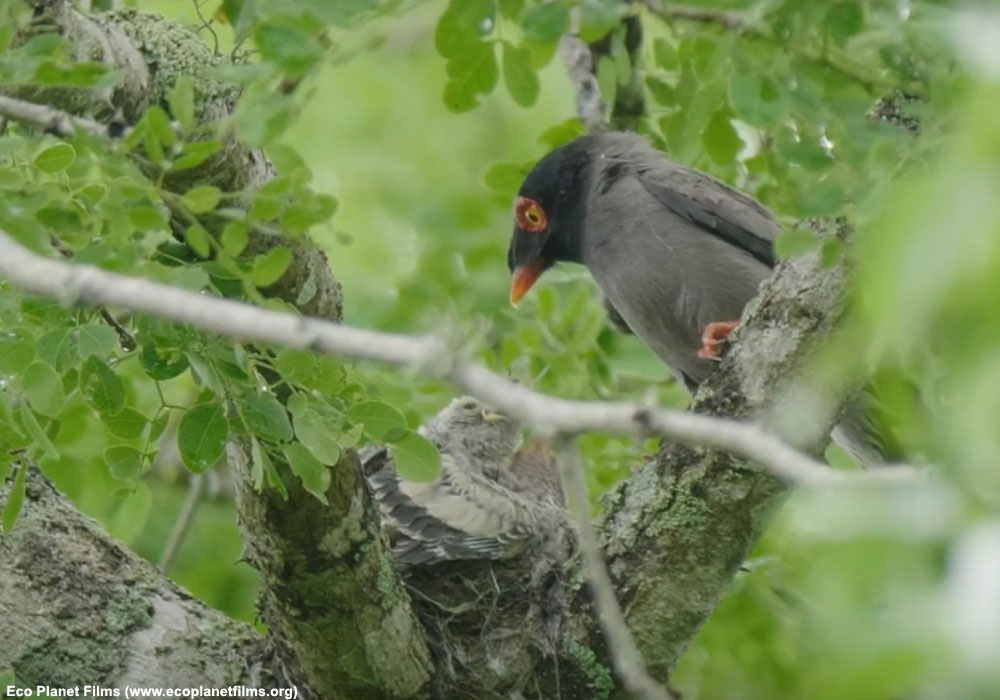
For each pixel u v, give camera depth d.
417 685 9.34
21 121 7.32
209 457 8.19
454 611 9.56
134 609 9.51
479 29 9.18
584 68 13.64
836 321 8.89
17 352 7.95
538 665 9.52
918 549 3.76
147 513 11.34
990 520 3.69
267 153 8.55
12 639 9.17
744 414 9.02
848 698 3.52
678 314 12.76
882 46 8.82
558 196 13.66
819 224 8.91
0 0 7.69
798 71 8.92
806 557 5.24
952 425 3.70
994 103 3.58
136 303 5.25
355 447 8.58
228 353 8.11
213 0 13.50
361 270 17.14
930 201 3.60
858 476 4.29
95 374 8.24
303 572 8.81
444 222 15.56
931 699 3.47
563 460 5.19
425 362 5.15
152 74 8.50
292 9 7.65
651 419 5.05
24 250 5.59
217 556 14.83
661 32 12.90
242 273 7.60
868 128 8.41
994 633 3.39
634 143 13.48
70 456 11.51
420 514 9.90
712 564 9.34
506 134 20.03
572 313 13.16
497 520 9.88
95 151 7.32
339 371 8.24
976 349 3.64
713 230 12.71
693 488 9.30
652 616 9.40
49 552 9.50
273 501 8.61
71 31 8.05
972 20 3.86
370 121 19.33
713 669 12.24
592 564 5.64
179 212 7.84
